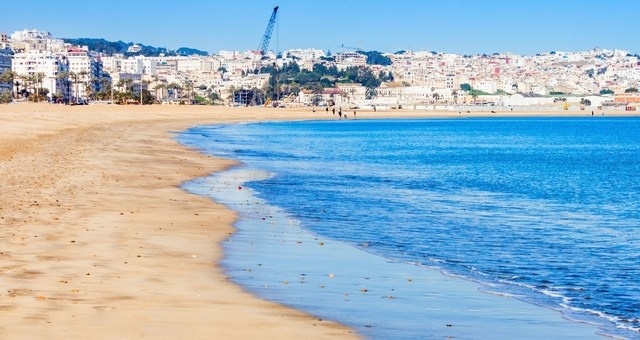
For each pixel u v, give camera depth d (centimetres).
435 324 1482
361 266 2086
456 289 1844
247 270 1942
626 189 4975
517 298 1770
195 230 2561
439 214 3344
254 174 5006
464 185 4972
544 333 1457
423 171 6059
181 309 1477
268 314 1480
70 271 1783
